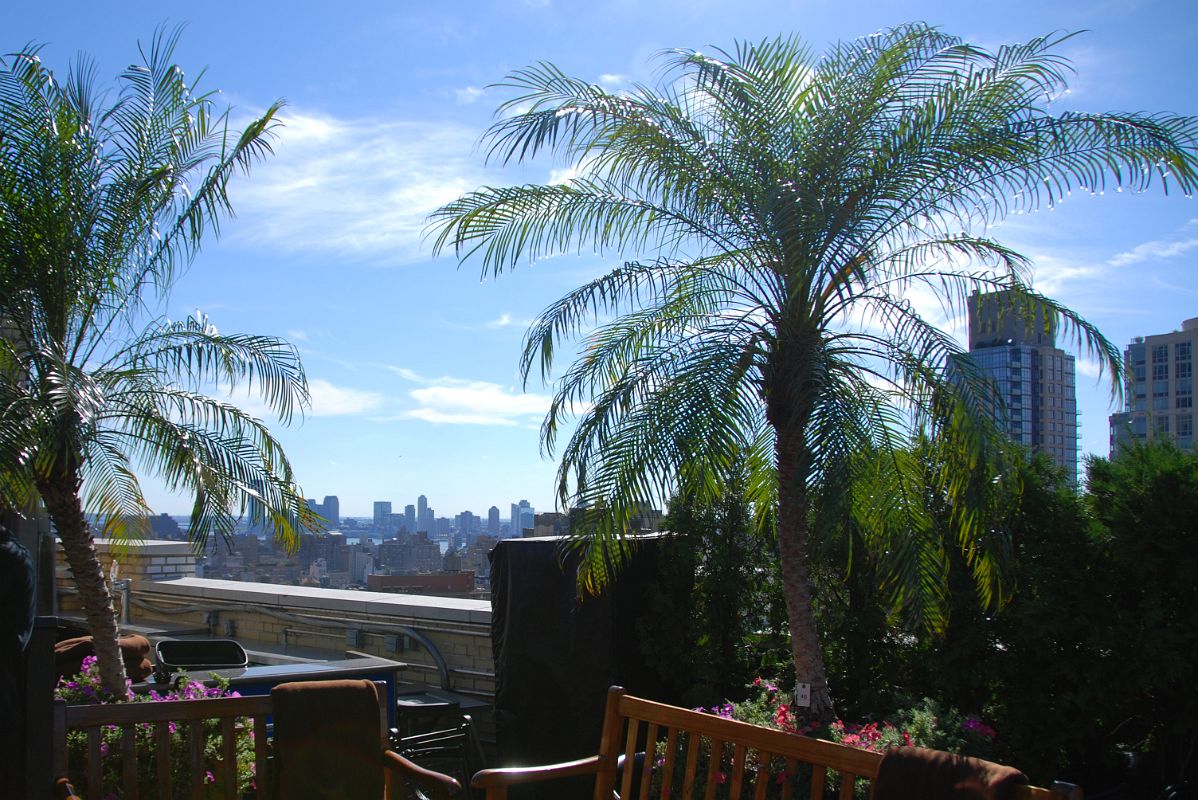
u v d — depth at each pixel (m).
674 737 4.10
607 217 6.43
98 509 7.52
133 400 6.34
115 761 5.29
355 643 9.55
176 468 6.21
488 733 8.40
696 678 7.28
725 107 6.00
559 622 7.24
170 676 6.55
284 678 6.50
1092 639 5.61
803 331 5.96
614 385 6.18
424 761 7.09
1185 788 5.57
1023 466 6.04
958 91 5.70
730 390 5.82
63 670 6.66
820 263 5.90
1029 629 5.79
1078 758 6.12
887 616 6.55
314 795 4.14
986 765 3.01
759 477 7.11
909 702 6.29
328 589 10.94
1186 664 5.34
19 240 6.16
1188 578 5.46
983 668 6.03
